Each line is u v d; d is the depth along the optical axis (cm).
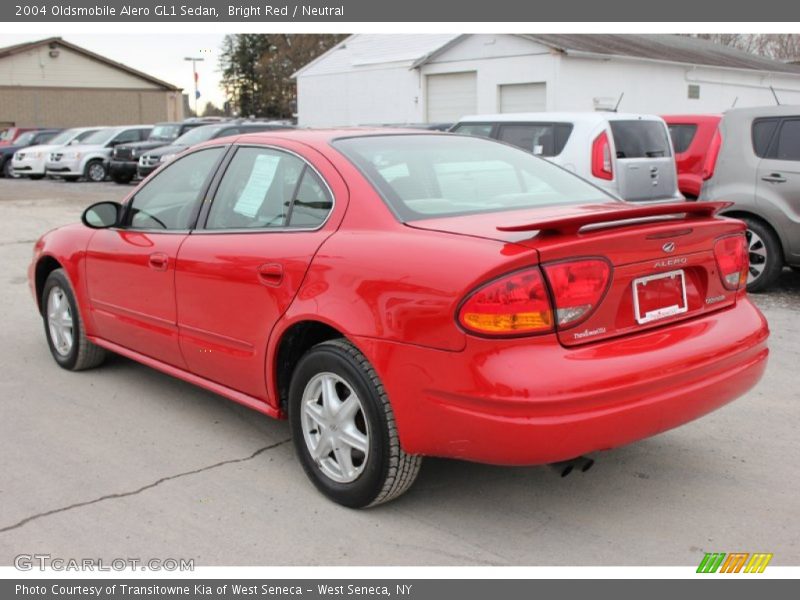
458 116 2470
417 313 312
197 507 365
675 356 323
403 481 343
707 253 349
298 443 378
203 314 420
